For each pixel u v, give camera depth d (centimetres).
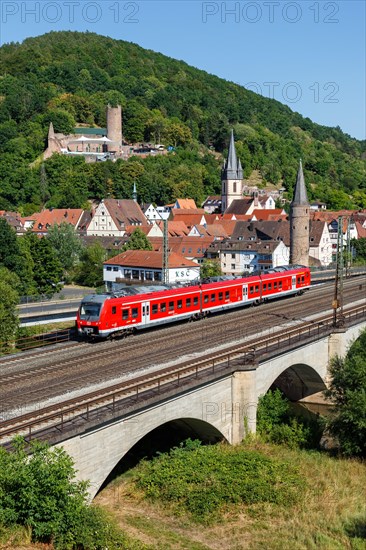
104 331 4103
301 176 10681
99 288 8906
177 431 3678
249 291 5675
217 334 4409
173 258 9388
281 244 10894
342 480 3391
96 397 2891
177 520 2844
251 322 4928
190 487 3055
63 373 3350
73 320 6144
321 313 5359
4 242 7875
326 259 12312
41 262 8406
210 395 3288
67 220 14500
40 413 2534
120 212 13962
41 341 5072
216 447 3497
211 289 5141
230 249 11100
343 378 3850
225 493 3028
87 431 2512
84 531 2255
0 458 2188
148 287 4666
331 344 4622
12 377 3272
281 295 6231
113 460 2664
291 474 3331
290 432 3894
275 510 2969
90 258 9956
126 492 3077
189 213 15250
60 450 2267
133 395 2838
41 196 17338
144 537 2633
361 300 6247
